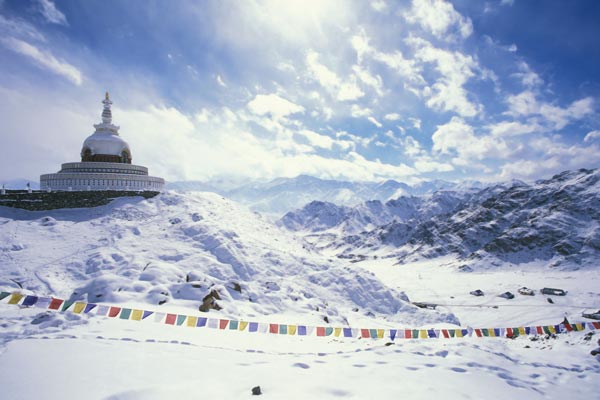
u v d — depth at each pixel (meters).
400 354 14.62
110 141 63.59
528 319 76.06
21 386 9.35
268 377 10.95
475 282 130.50
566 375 13.60
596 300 90.19
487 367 13.45
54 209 49.00
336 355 14.67
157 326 18.52
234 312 25.72
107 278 26.77
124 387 9.57
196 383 10.18
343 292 41.16
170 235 42.78
